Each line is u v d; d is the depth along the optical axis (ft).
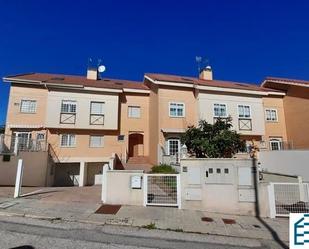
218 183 31.19
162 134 65.26
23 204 28.94
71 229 22.02
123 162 67.92
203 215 28.84
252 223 27.25
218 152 43.24
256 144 71.20
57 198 32.99
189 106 69.21
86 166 70.33
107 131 72.43
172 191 31.53
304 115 68.13
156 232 22.71
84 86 69.41
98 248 18.15
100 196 35.17
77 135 69.87
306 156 44.39
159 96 67.15
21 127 65.77
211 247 20.04
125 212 27.91
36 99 68.44
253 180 31.14
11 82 66.59
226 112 69.41
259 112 72.18
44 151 54.80
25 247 17.53
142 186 31.65
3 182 49.11
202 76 83.56
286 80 72.79
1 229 20.94
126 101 75.66
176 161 55.31
